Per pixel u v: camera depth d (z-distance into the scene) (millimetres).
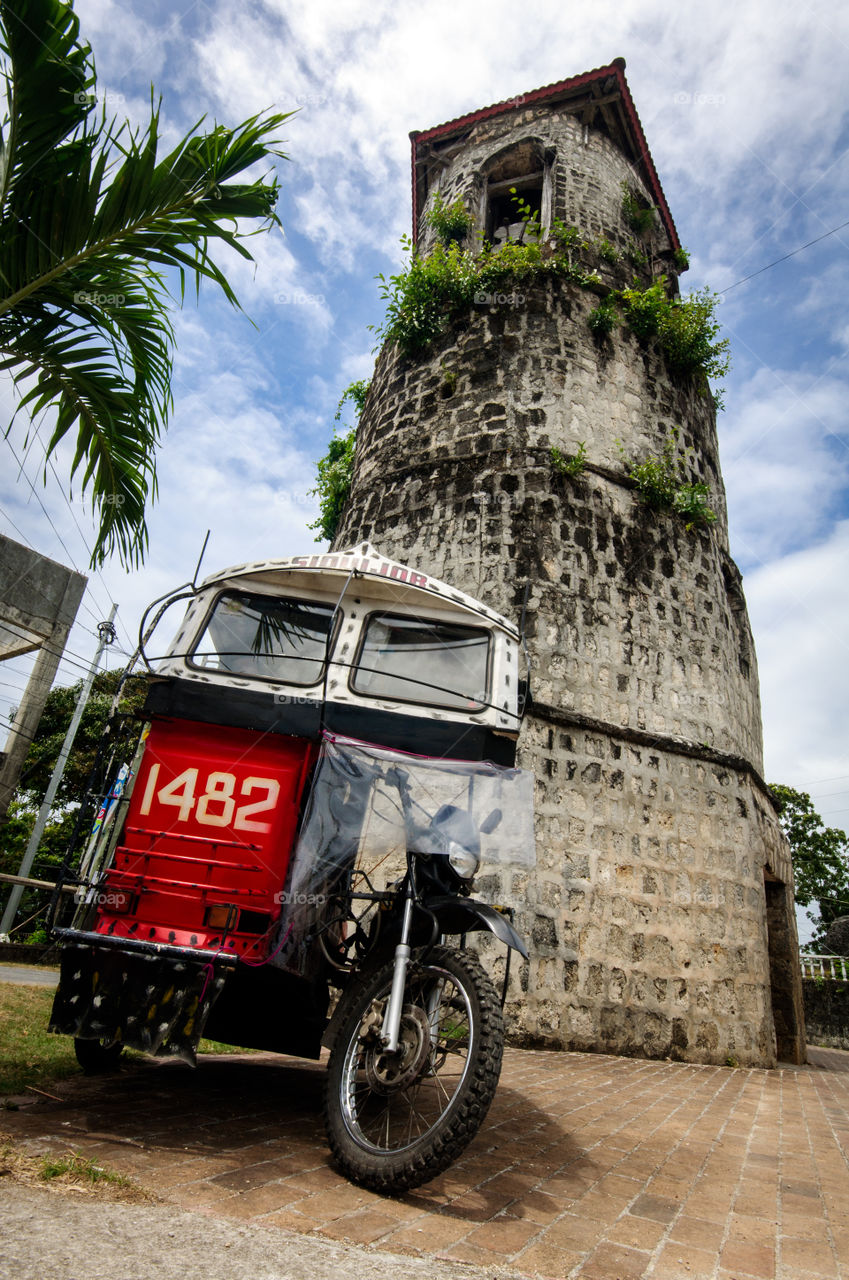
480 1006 2883
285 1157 3076
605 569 10094
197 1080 4410
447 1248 2381
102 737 3740
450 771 3570
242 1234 2207
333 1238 2318
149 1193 2434
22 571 14180
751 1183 3703
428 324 12414
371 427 12852
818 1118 5727
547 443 10719
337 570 4230
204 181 4266
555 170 14039
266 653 4062
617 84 14430
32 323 4383
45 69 3924
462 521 10273
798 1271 2600
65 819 20141
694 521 11172
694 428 12492
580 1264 2430
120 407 4742
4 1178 2369
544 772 8602
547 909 8094
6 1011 5664
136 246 4258
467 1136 2627
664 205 15664
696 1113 5406
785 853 12938
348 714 3785
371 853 3557
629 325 12398
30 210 4098
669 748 9578
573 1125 4496
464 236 13852
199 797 3590
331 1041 3271
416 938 3447
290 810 3576
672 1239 2793
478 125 15648
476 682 4070
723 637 10992
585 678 9352
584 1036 7840
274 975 3482
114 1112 3416
